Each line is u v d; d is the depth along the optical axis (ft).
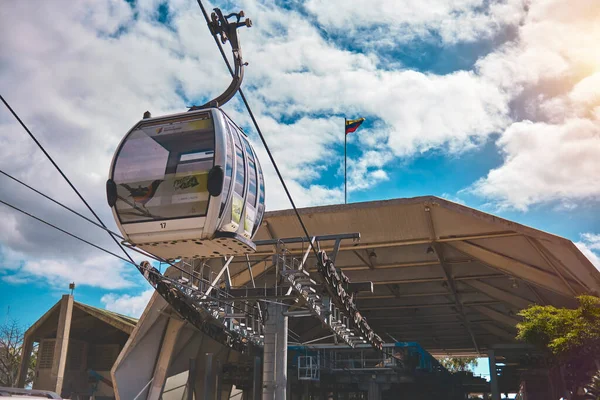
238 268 129.29
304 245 126.62
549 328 92.48
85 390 152.87
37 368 146.61
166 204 43.42
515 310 159.74
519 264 121.29
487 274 141.79
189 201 43.06
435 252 125.29
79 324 151.94
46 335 150.41
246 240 44.70
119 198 44.60
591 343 85.10
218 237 43.11
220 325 96.94
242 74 41.60
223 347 157.17
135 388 133.90
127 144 45.50
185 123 44.86
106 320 142.31
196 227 42.93
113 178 44.83
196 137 44.11
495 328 202.80
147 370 136.56
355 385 191.52
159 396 136.46
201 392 152.87
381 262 138.92
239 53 40.91
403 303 180.75
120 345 158.81
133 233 44.34
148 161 44.42
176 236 43.55
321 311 89.35
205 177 42.91
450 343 263.49
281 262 81.15
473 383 207.10
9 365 205.26
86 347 157.58
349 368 163.32
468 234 116.67
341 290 82.28
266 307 99.45
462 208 111.04
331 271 76.59
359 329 97.35
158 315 127.03
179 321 130.93
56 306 143.13
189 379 137.69
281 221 122.31
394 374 169.27
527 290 140.15
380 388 171.83
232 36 40.06
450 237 119.03
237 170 44.98
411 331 234.38
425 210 114.11
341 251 137.90
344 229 121.39
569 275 113.29
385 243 123.44
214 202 42.55
